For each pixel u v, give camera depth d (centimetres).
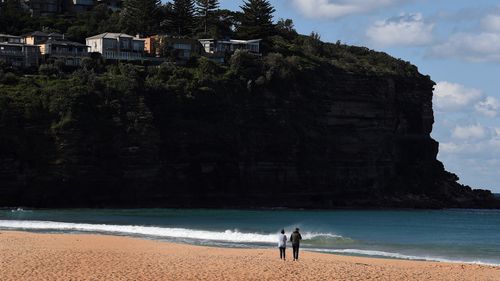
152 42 17125
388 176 18300
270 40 19650
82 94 13338
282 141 15700
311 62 17600
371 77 18175
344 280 3731
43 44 15875
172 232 7262
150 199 13762
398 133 19300
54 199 12675
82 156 12912
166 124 14250
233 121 15188
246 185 15112
